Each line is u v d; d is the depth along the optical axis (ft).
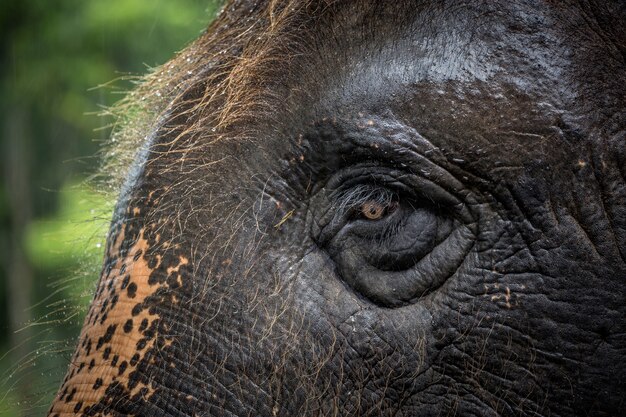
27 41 63.57
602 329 14.14
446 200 14.39
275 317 14.53
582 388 14.24
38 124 65.00
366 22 14.94
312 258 14.74
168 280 14.82
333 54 14.94
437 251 14.44
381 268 14.55
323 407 14.46
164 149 15.47
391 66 14.61
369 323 14.44
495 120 14.21
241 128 15.14
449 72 14.39
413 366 14.40
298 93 14.97
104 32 57.67
